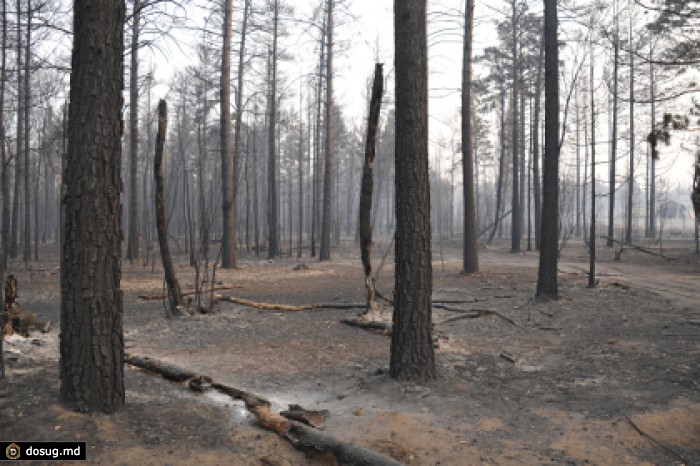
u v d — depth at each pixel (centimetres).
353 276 1844
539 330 953
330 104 2536
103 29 456
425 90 652
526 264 2241
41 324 855
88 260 455
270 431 472
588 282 1509
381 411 543
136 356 687
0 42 1588
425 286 654
